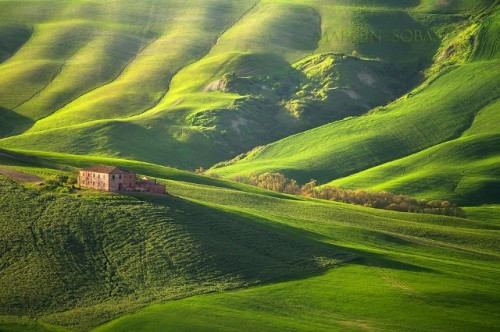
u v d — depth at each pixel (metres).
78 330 188.88
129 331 191.25
